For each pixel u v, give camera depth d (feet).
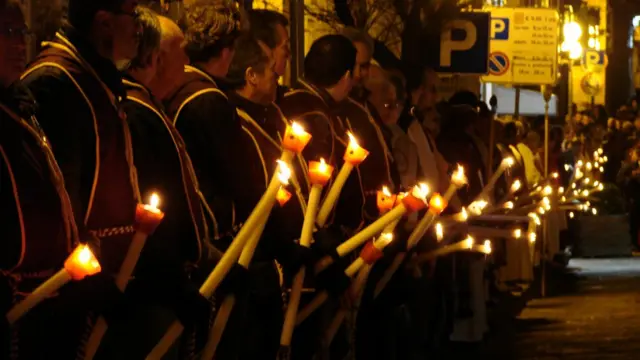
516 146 45.14
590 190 63.82
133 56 14.57
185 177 15.25
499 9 47.93
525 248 43.04
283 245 17.21
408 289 23.61
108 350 14.48
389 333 23.39
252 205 16.81
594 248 64.28
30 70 13.87
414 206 17.25
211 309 15.43
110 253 14.15
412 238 20.93
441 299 29.35
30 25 19.39
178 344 15.65
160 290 14.33
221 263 14.55
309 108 20.42
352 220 21.27
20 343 12.84
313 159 20.06
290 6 29.99
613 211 67.05
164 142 15.01
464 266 31.42
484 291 35.78
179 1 23.34
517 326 36.35
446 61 39.86
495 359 30.27
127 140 14.26
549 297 44.24
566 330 35.45
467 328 31.78
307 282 19.19
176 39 16.53
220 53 17.72
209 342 15.28
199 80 16.99
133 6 14.37
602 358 30.42
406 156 25.55
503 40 47.88
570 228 63.77
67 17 14.33
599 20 109.81
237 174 16.72
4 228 12.52
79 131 13.64
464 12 39.88
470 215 28.68
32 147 12.87
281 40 19.03
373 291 21.97
